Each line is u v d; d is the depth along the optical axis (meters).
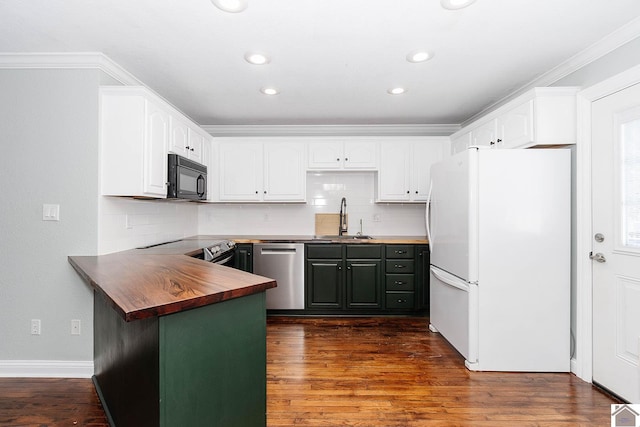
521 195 2.34
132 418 1.34
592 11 1.79
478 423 1.78
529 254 2.34
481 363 2.37
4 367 2.27
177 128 2.80
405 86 2.84
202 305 1.12
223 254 3.14
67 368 2.28
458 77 2.66
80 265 1.83
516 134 2.54
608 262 2.08
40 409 1.90
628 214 1.95
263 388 1.36
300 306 3.63
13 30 1.94
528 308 2.35
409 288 3.61
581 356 2.26
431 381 2.23
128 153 2.25
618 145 2.00
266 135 4.12
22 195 2.25
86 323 2.27
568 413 1.88
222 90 2.93
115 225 2.44
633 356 1.92
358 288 3.61
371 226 4.18
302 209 4.20
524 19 1.86
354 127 4.09
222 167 3.85
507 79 2.70
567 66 2.39
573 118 2.32
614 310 2.04
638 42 1.91
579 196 2.27
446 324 2.79
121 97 2.25
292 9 1.75
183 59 2.34
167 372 1.06
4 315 2.27
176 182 2.64
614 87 2.00
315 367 2.43
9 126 2.25
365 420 1.80
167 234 3.32
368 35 2.03
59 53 2.20
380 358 2.58
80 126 2.24
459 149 3.58
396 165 3.83
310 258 3.62
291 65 2.44
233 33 2.00
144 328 1.17
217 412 1.20
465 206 2.42
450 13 1.80
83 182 2.25
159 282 1.35
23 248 2.26
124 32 1.98
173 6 1.72
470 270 2.36
